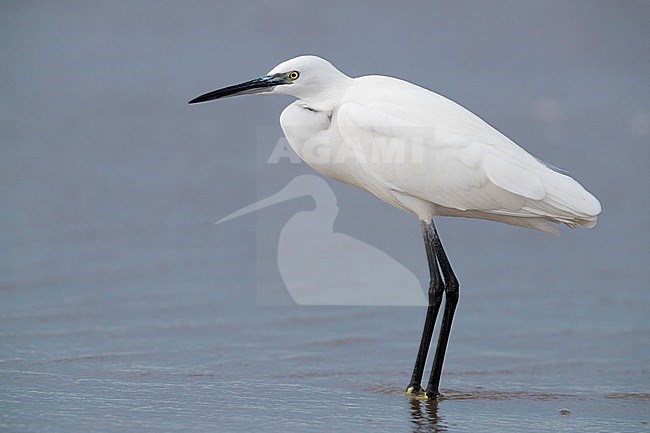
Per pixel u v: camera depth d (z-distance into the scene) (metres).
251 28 26.61
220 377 9.26
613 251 15.05
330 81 9.45
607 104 23.94
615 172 19.20
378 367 9.94
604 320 11.94
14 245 14.02
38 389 8.43
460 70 25.91
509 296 12.91
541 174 8.86
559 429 7.77
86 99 21.41
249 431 7.40
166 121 20.34
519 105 23.62
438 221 16.23
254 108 21.12
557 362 10.27
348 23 27.30
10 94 21.56
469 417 8.10
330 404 8.36
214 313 11.74
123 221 15.38
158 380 9.02
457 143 8.87
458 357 10.45
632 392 9.12
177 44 25.39
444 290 9.05
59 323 11.05
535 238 15.59
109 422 7.47
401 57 26.11
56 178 17.08
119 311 11.61
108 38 25.44
